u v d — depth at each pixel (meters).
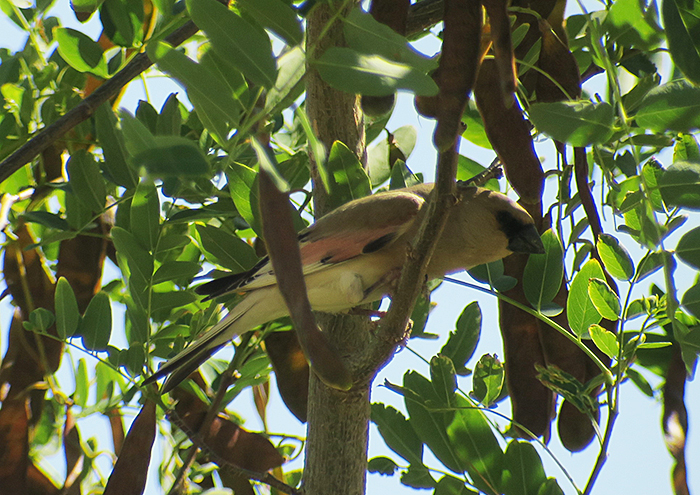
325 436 6.78
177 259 8.28
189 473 8.48
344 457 6.77
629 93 6.00
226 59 3.40
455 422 6.45
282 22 3.57
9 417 7.46
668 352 6.52
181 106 9.36
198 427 7.68
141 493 6.92
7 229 8.20
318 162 3.15
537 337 6.82
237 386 7.97
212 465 8.59
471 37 3.19
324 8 5.04
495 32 3.31
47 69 8.27
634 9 5.45
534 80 6.47
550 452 6.08
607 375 5.96
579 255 6.90
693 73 4.07
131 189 7.18
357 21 3.47
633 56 7.09
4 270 7.97
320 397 6.81
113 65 7.34
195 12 3.40
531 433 6.20
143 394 7.30
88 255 8.02
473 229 7.59
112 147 7.16
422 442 6.83
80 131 8.35
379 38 3.43
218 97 3.46
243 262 7.62
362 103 4.30
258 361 8.09
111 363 7.16
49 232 9.00
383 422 6.96
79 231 7.57
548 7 5.96
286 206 2.91
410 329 7.38
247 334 8.05
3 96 8.08
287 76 3.65
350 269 7.45
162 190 7.48
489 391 6.56
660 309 5.94
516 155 5.12
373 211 7.48
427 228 4.73
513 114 5.11
